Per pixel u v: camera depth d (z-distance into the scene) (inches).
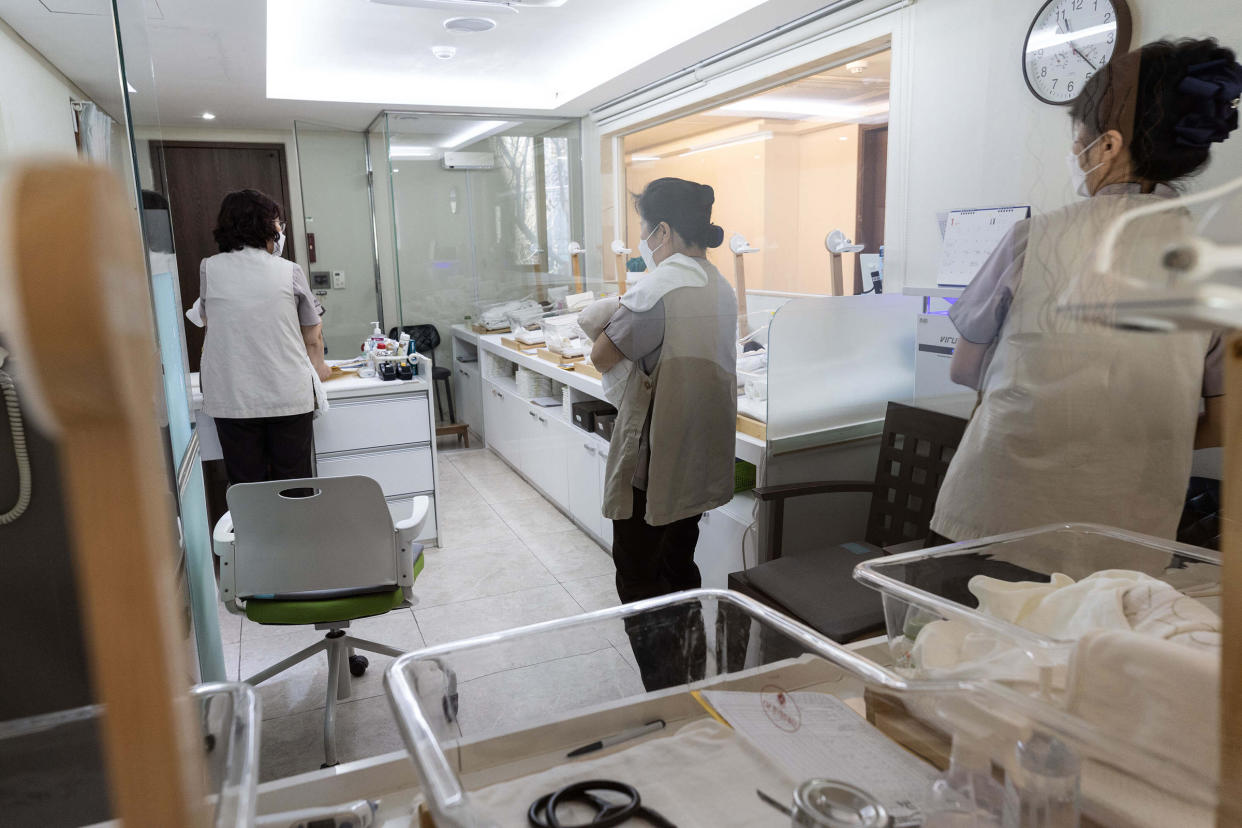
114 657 6.9
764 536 81.8
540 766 22.9
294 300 108.6
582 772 22.6
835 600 62.4
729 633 27.8
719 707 25.4
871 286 88.9
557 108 141.0
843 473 85.1
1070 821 18.8
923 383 78.5
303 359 110.2
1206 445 40.1
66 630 32.0
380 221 195.8
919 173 77.5
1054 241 41.6
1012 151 66.5
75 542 6.6
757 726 24.5
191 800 7.4
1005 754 20.2
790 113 91.0
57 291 5.3
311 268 194.1
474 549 126.0
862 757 22.6
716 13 103.5
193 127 190.9
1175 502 40.6
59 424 6.0
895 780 21.7
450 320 178.5
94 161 5.6
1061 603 27.0
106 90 33.6
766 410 79.9
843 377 83.3
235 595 74.4
